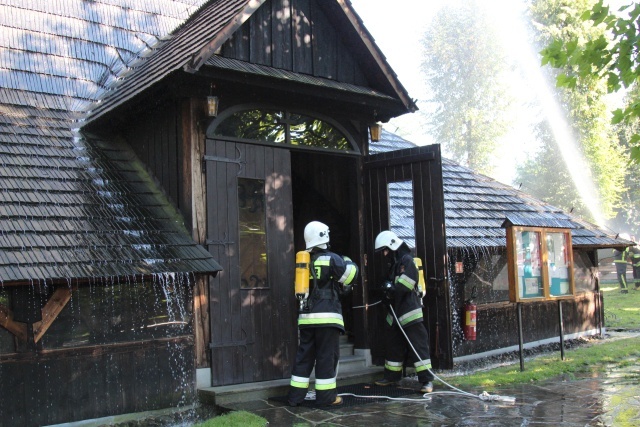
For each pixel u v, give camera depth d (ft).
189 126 24.27
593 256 42.91
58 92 29.60
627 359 32.19
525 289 28.66
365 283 28.94
